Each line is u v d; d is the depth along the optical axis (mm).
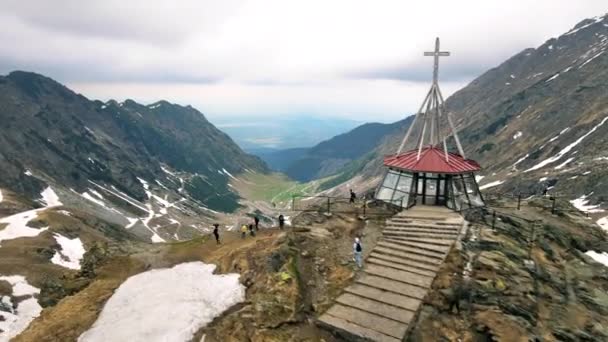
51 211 145250
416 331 22906
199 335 23156
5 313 75562
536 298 25875
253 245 32656
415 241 29672
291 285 25797
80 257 116875
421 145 38375
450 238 29641
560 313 25859
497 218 33750
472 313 24469
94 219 160250
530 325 23922
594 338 24719
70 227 136000
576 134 163250
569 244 33125
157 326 24016
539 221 34250
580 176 120875
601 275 30016
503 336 23250
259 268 28344
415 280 25922
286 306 24438
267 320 23562
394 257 28547
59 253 114312
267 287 25906
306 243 30438
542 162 160125
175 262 35531
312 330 23375
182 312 25234
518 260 27953
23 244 112250
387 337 21625
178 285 29500
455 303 24875
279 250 28938
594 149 141375
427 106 39656
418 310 23797
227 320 23672
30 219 133250
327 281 27109
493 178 171500
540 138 190375
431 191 36500
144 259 36812
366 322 22906
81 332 25781
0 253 103938
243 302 25906
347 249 30172
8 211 150125
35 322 29547
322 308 24719
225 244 38219
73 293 36156
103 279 34844
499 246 28625
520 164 171750
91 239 133625
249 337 22672
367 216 34438
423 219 32562
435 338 22938
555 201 40312
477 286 25219
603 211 97125
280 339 22562
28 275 92938
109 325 25172
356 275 27125
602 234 35844
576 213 38562
